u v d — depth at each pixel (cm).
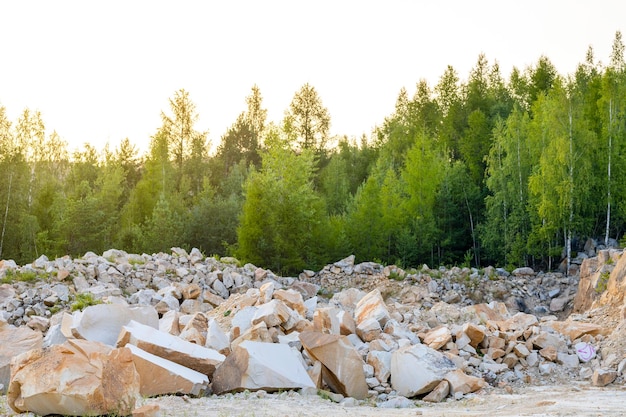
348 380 1286
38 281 2561
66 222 5197
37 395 880
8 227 5153
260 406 1063
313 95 8119
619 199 4144
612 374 1430
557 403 1153
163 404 1038
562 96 4122
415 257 4519
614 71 5797
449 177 4975
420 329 1788
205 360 1209
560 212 3900
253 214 4038
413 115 7444
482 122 5756
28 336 1337
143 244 4925
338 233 4456
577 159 4000
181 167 8500
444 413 1077
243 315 1588
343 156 8494
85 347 927
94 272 2769
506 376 1498
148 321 1459
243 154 9344
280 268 3994
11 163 5534
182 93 8619
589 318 2000
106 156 8431
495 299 3488
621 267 2241
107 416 887
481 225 4606
